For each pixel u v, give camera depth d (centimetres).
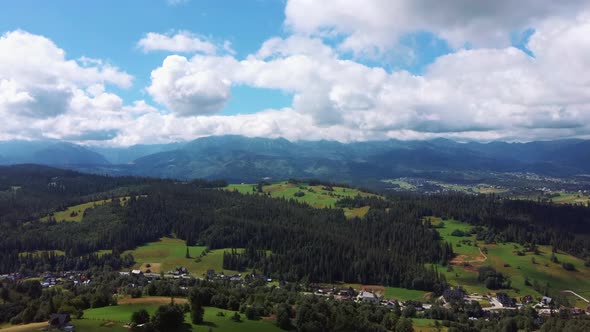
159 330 13138
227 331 13662
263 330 14188
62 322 13175
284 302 17300
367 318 17362
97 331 12750
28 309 14925
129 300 17175
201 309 14438
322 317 15188
